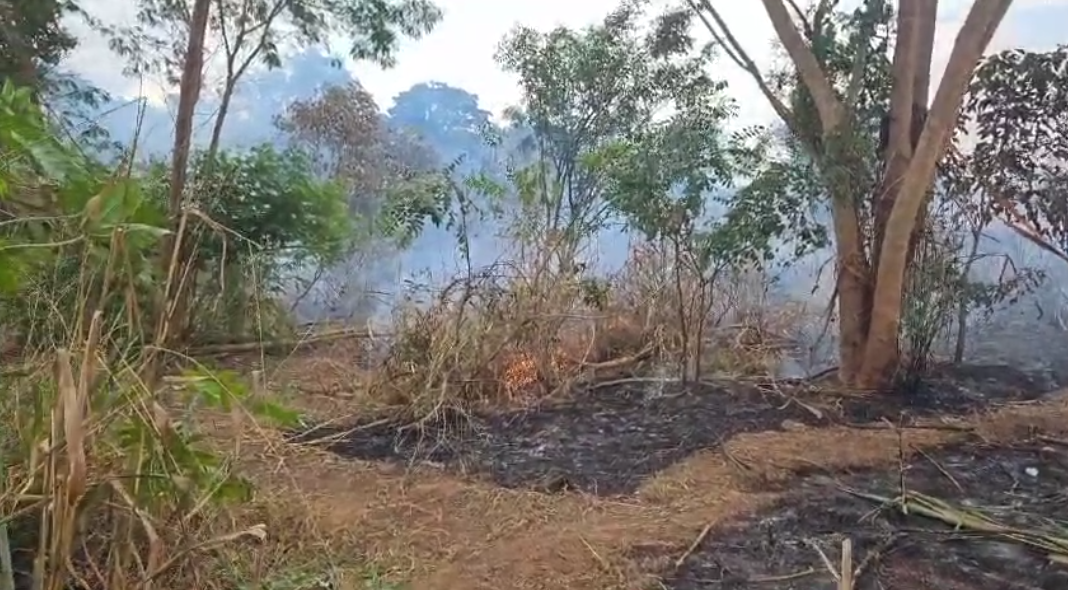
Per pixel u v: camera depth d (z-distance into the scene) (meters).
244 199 6.66
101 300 2.36
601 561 3.13
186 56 6.87
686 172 5.30
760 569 3.07
